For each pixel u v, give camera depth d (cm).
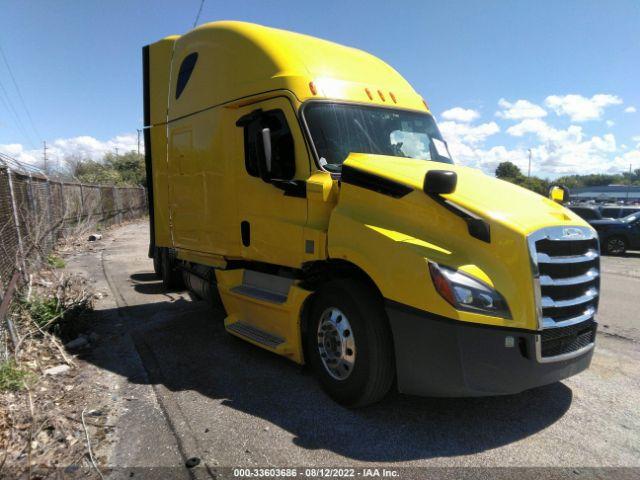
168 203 729
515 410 428
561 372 388
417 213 396
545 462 350
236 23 584
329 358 439
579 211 1891
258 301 519
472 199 392
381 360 397
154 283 976
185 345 592
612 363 547
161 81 740
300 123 473
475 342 354
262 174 487
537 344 365
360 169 428
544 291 372
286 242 489
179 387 471
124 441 372
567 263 389
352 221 416
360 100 518
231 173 564
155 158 765
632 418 416
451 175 382
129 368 520
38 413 407
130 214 3009
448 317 353
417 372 375
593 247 427
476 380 359
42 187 1192
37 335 582
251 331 544
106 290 907
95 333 627
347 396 418
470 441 376
